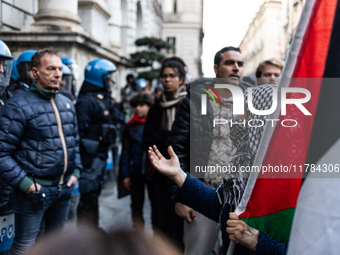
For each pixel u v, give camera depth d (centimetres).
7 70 252
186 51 3144
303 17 108
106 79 347
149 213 464
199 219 194
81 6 776
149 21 1997
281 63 223
